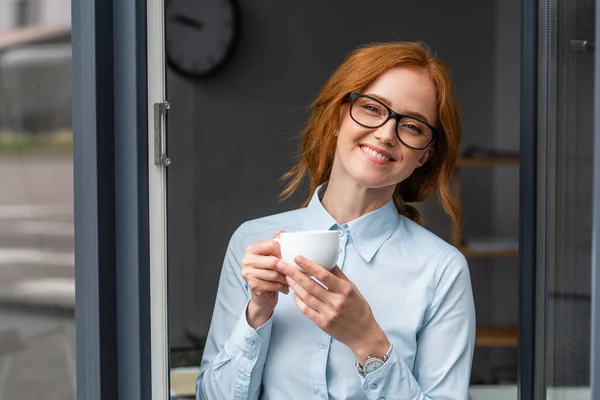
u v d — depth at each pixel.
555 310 1.11
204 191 3.57
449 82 1.14
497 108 3.70
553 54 1.12
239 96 3.57
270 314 1.15
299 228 1.24
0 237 1.06
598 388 0.87
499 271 3.74
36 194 1.06
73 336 1.06
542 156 1.20
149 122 1.04
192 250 3.57
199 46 3.52
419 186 1.28
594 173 0.86
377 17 3.62
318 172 1.27
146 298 1.04
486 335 3.46
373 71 1.10
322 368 1.14
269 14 3.56
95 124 0.98
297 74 3.59
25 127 1.06
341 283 1.04
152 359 1.06
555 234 1.11
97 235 0.99
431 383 1.16
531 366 1.25
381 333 1.08
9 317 1.06
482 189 3.76
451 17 3.66
